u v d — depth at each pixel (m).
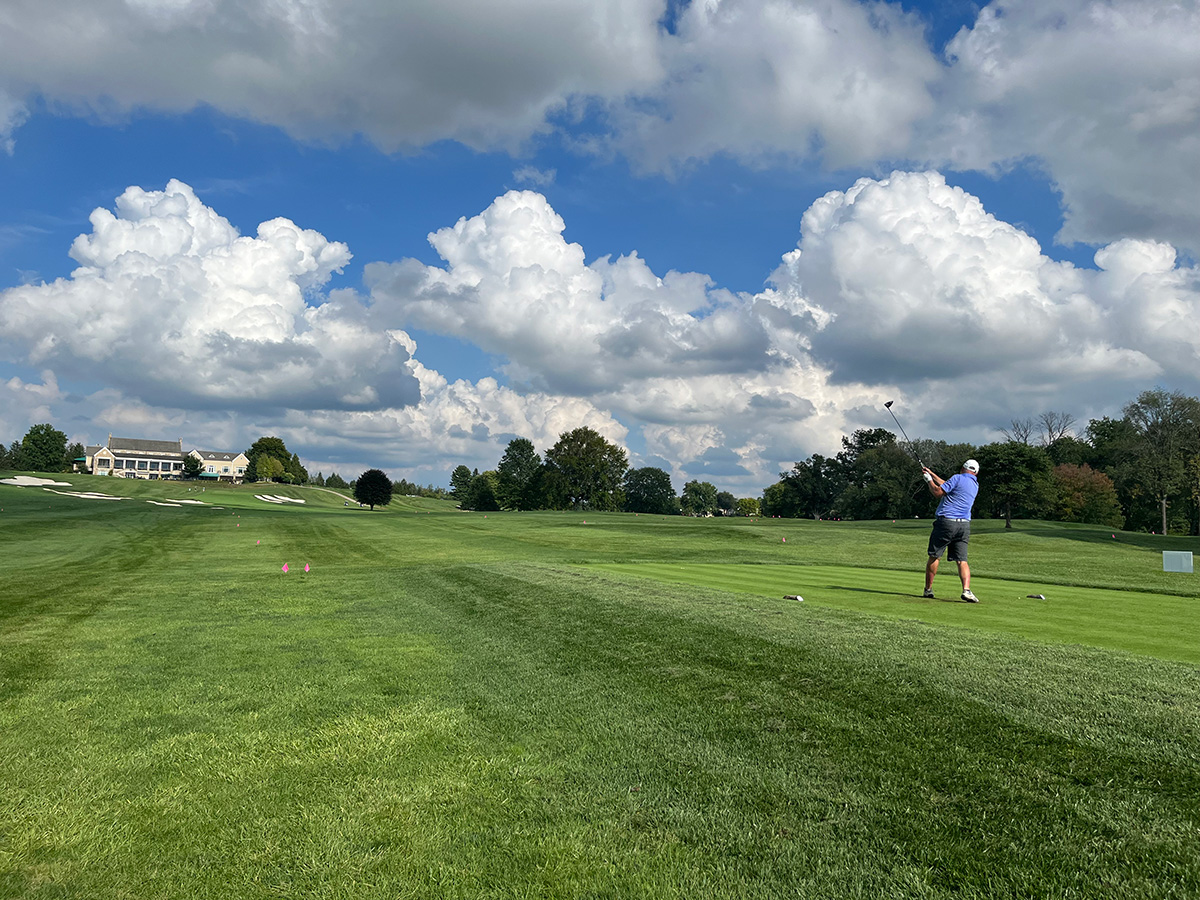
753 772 4.17
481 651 7.70
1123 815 3.40
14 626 9.85
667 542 37.62
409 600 12.01
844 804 3.73
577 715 5.35
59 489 80.88
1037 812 3.49
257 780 4.33
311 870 3.30
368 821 3.77
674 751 4.54
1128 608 9.71
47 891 3.15
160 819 3.83
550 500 105.62
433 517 59.81
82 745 4.96
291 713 5.63
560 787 4.13
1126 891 2.88
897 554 30.28
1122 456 64.88
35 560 22.88
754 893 3.03
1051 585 14.19
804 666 5.86
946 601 10.43
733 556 28.03
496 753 4.68
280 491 119.00
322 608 11.38
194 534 36.69
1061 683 5.13
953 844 3.29
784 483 115.81
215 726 5.34
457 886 3.14
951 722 4.56
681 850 3.39
